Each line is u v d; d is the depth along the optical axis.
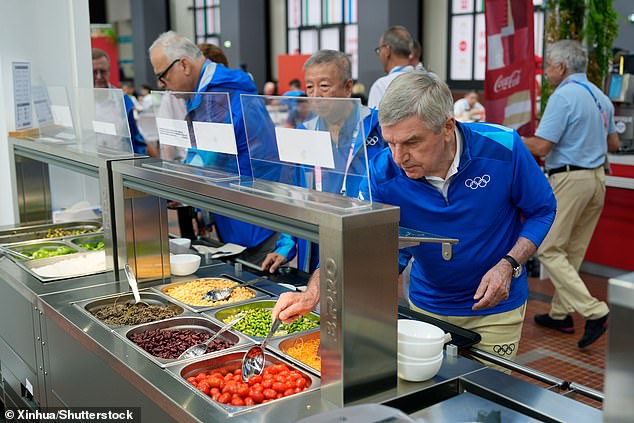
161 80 3.05
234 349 1.78
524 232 1.97
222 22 13.65
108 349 1.78
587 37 4.81
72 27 3.40
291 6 12.91
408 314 1.98
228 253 2.80
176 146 2.15
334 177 1.52
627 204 4.77
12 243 2.93
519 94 4.25
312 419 1.24
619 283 0.97
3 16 3.14
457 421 1.36
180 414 1.44
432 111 1.57
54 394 2.22
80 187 3.61
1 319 2.65
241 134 2.94
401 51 4.06
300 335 1.85
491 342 2.05
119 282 2.37
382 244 1.40
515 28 4.18
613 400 1.00
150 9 15.89
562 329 4.06
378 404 1.37
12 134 3.15
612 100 4.97
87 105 2.58
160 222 2.38
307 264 2.74
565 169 3.88
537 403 1.41
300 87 10.60
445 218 1.92
